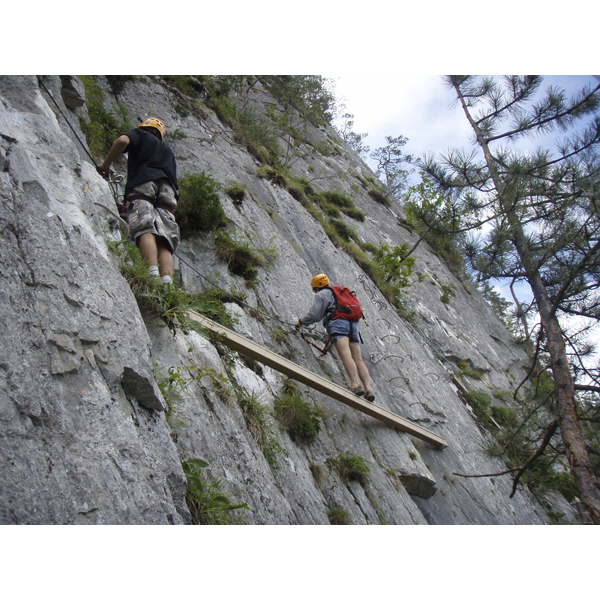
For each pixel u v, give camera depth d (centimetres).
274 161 1039
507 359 1354
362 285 907
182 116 803
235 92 1151
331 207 1198
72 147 297
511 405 1089
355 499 446
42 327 204
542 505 800
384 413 568
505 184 634
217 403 338
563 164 588
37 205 236
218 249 590
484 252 652
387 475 517
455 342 1171
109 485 193
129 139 397
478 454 761
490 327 1477
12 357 187
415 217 761
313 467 436
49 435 184
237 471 307
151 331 307
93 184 300
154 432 236
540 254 599
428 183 739
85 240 254
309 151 1471
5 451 169
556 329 557
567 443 495
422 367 857
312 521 369
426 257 1519
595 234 546
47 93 438
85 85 621
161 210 393
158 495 213
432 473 600
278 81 1457
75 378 206
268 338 543
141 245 363
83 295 231
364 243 1163
